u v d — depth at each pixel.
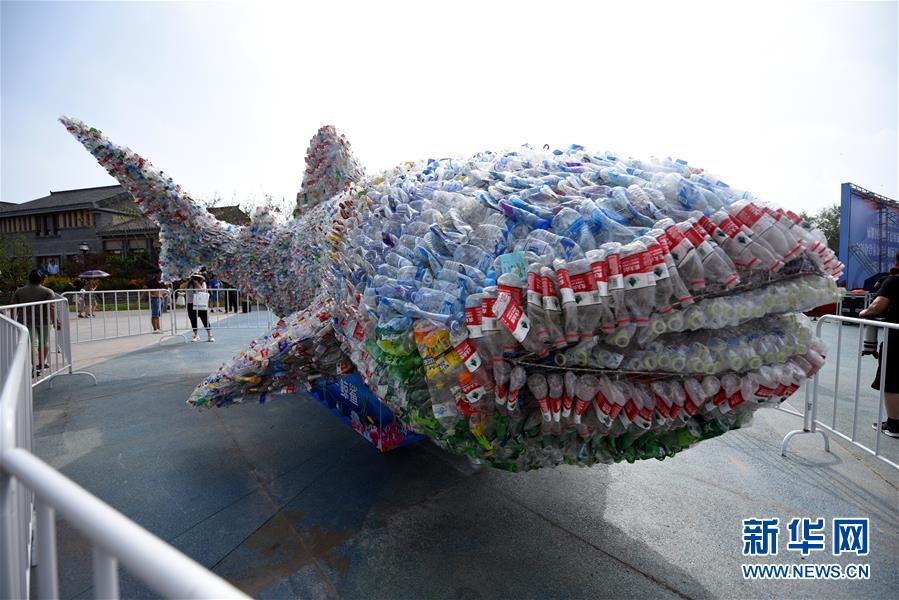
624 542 2.22
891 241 10.77
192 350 7.26
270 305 4.35
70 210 30.19
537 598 1.87
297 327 2.83
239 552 2.17
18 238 26.38
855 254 10.37
